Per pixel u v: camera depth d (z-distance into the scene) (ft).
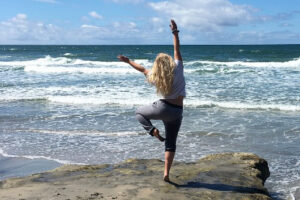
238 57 147.23
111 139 32.01
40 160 26.43
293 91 55.52
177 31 14.03
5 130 35.47
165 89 13.16
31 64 110.11
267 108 44.78
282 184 21.04
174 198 13.96
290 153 27.37
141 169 18.37
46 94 56.59
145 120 13.97
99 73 86.53
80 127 36.52
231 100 49.57
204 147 29.22
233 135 32.65
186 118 40.06
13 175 23.34
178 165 19.20
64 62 117.70
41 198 13.83
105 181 16.20
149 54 191.93
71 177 17.06
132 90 59.36
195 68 91.35
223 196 14.48
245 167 18.53
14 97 54.03
